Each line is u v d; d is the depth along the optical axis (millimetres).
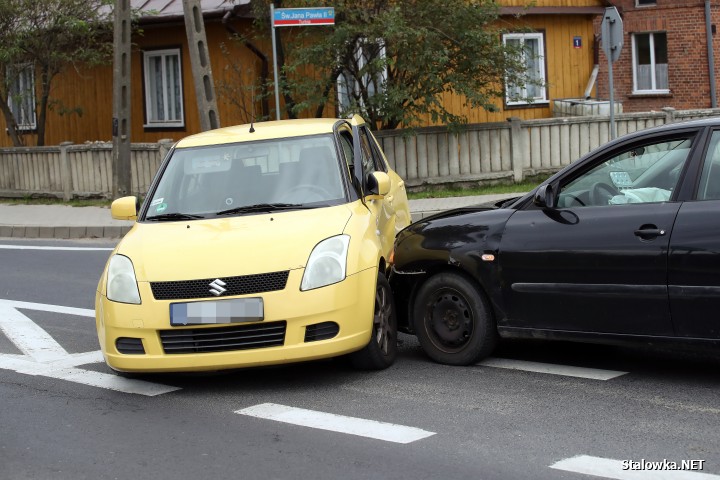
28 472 6234
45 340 10227
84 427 7176
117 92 22219
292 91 22625
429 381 8039
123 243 8445
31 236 19938
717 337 7125
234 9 24469
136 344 7852
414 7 21625
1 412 7645
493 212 8281
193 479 5980
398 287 8781
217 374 8617
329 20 19125
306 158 9094
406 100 22328
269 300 7652
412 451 6316
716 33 35375
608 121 23266
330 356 7809
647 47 37219
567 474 5789
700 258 7113
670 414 6871
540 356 8727
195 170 9180
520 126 22688
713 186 7266
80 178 24203
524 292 7961
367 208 8836
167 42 27484
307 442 6602
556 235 7797
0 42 25516
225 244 7988
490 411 7141
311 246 7895
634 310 7441
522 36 28500
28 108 30875
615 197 7672
